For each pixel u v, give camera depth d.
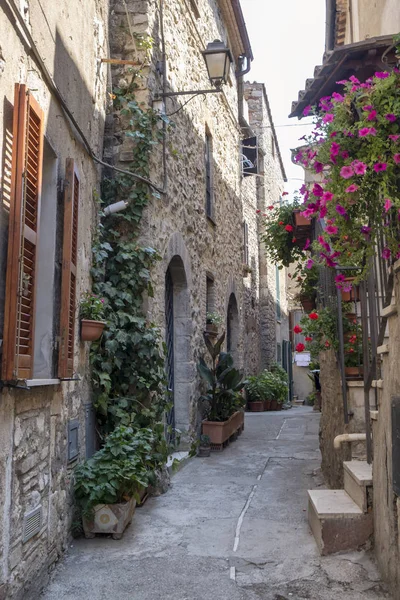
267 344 17.91
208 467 6.78
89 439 4.84
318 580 3.47
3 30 2.85
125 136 5.89
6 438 2.82
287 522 4.58
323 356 6.43
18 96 2.92
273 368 17.69
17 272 2.78
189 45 8.01
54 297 3.80
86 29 4.86
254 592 3.33
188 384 7.35
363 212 3.11
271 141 19.77
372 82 3.16
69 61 4.26
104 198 5.75
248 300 15.70
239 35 11.50
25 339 3.01
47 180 3.85
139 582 3.46
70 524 4.08
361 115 2.98
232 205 11.45
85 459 4.58
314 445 8.35
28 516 3.13
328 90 4.47
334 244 3.36
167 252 6.46
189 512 4.89
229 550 3.98
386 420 3.37
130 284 5.50
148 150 5.83
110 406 5.13
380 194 2.95
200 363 7.89
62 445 3.90
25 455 3.11
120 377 5.40
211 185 9.43
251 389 15.22
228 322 11.66
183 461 6.81
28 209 3.10
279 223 7.71
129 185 5.72
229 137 11.34
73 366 4.08
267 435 9.54
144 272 5.56
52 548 3.62
